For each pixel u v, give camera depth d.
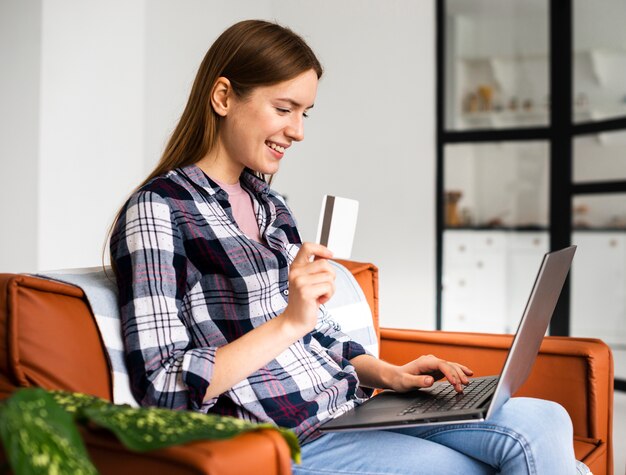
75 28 3.40
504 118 4.97
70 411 0.87
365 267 2.06
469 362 1.95
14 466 0.68
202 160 1.42
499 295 5.02
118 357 1.19
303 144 5.09
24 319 1.10
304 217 5.06
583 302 4.73
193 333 1.26
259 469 0.84
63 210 3.37
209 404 1.19
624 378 4.54
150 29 3.69
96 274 1.29
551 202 4.86
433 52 4.94
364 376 1.53
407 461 1.20
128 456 0.83
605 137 4.61
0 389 1.08
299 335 1.17
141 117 3.65
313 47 5.08
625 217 4.54
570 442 1.31
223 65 1.38
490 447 1.25
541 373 1.84
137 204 1.24
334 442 1.28
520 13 4.90
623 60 4.53
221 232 1.31
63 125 3.37
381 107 5.00
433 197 4.96
